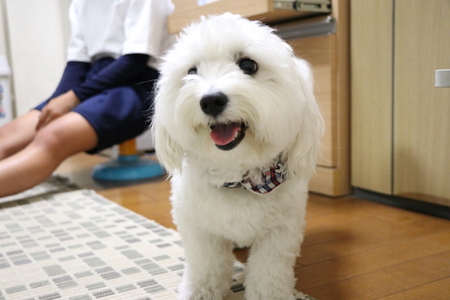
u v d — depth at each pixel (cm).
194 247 87
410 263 100
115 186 190
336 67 152
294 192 85
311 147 85
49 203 160
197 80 78
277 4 140
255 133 77
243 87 73
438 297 84
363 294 86
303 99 81
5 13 288
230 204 82
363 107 150
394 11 134
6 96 280
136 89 185
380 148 146
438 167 129
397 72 136
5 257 109
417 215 137
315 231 125
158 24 186
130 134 183
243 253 111
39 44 296
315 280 94
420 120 132
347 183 161
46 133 166
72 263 104
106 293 88
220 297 87
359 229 125
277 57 79
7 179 155
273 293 83
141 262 104
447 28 120
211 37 80
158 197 168
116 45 194
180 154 89
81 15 199
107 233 125
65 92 201
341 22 150
